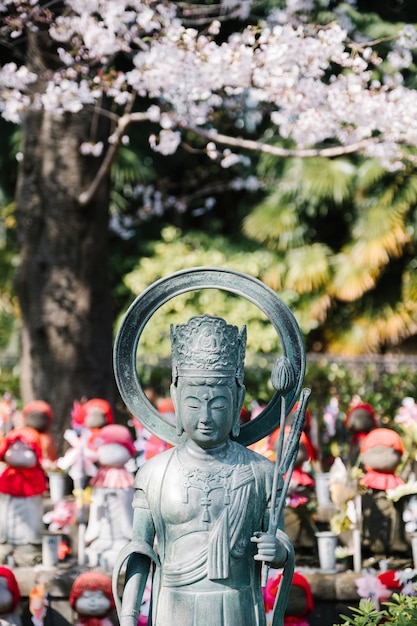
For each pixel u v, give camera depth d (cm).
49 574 619
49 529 655
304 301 1352
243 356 372
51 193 845
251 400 1031
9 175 1377
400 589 571
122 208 1377
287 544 362
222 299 1338
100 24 683
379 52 879
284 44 663
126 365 381
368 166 1266
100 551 636
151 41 709
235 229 1491
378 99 675
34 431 654
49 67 804
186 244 1402
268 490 368
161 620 359
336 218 1430
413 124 677
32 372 847
